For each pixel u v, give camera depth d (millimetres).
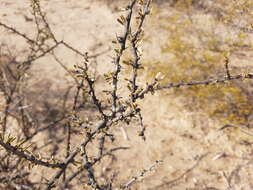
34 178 3564
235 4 5855
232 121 4086
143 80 4594
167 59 4961
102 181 3654
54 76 4918
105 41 5605
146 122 4230
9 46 5340
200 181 3639
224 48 5090
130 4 1262
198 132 4059
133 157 3908
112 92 1403
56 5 6578
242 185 3572
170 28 5562
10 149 1153
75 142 4008
